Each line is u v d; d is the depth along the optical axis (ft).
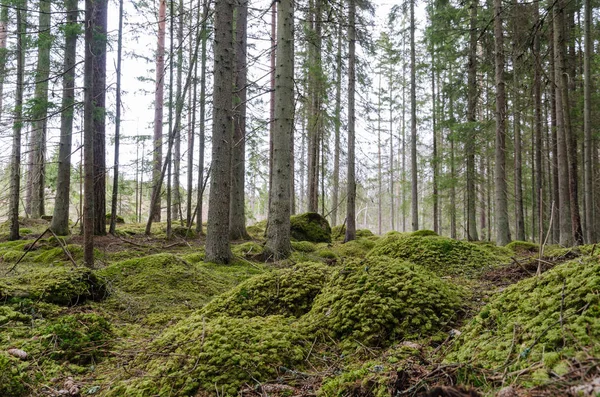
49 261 25.18
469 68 50.26
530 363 5.76
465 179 52.85
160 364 9.03
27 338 11.25
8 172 45.55
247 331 9.98
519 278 15.96
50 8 33.99
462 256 19.77
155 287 17.83
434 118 60.49
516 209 49.90
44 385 8.91
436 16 49.49
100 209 34.71
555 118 46.32
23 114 27.27
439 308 10.97
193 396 7.82
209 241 24.84
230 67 24.98
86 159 21.01
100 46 30.89
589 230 35.04
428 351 8.86
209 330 9.93
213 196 24.85
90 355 10.64
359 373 7.50
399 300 11.00
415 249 20.93
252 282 13.96
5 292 13.62
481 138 48.83
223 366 8.43
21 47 32.48
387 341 9.98
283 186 28.07
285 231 28.14
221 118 24.72
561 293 7.21
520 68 29.78
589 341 5.55
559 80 37.06
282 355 9.14
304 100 36.91
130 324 14.01
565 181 37.29
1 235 35.01
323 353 9.84
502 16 38.93
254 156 46.80
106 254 27.81
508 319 7.83
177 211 58.44
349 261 13.82
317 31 42.19
